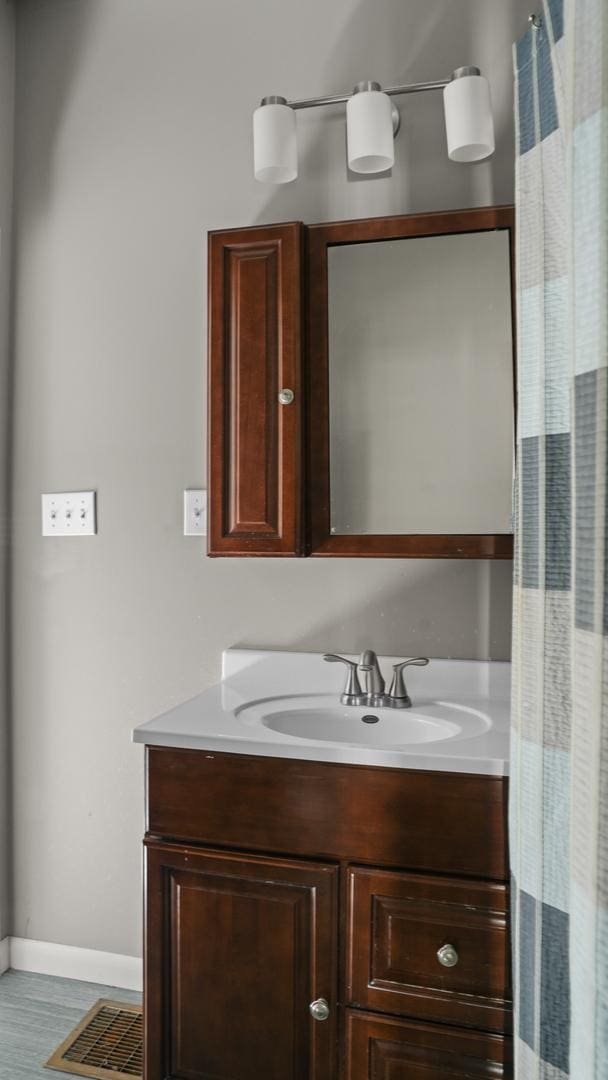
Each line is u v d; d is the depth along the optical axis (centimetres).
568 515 92
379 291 153
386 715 139
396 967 107
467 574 156
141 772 177
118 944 178
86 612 181
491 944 103
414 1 160
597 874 59
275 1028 113
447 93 143
